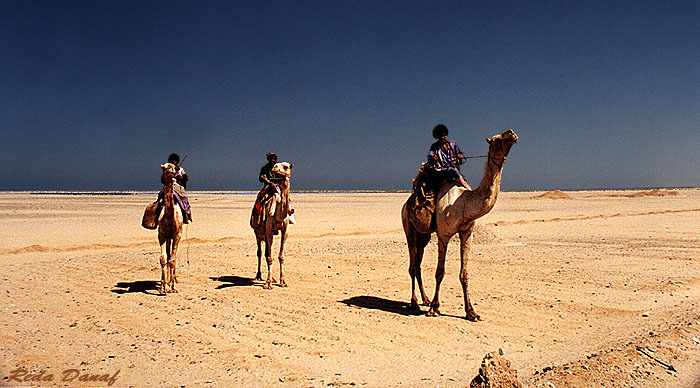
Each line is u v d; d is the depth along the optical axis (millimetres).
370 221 32969
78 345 6828
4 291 10500
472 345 6875
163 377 5656
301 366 6031
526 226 27953
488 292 10508
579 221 31328
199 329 7664
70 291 10562
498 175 7465
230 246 19078
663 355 6293
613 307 9070
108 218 33750
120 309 8969
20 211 41906
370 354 6492
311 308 9109
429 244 19547
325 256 16328
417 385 5430
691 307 9008
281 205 10992
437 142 8836
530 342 7020
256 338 7195
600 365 5781
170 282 10945
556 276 12305
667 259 15031
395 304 9508
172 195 10359
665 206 50500
